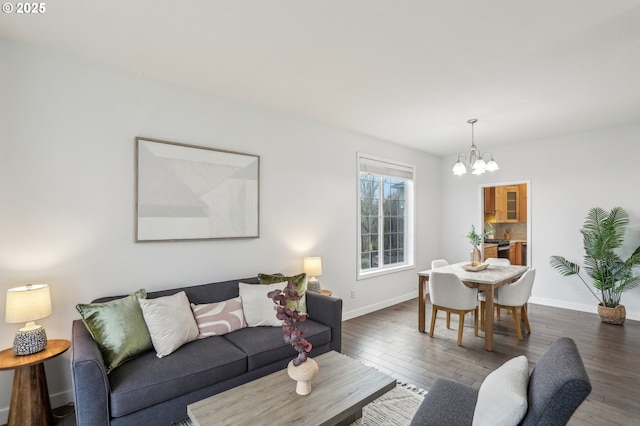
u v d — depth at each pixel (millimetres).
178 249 2842
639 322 4020
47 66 2277
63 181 2328
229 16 1910
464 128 4250
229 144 3182
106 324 2020
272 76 2713
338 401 1635
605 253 4020
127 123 2600
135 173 2611
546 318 4191
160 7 1823
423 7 1820
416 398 2344
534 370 1499
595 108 3484
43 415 2002
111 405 1718
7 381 2113
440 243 6125
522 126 4172
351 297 4371
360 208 4609
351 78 2758
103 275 2475
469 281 3400
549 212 4812
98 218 2461
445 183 6090
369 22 1967
